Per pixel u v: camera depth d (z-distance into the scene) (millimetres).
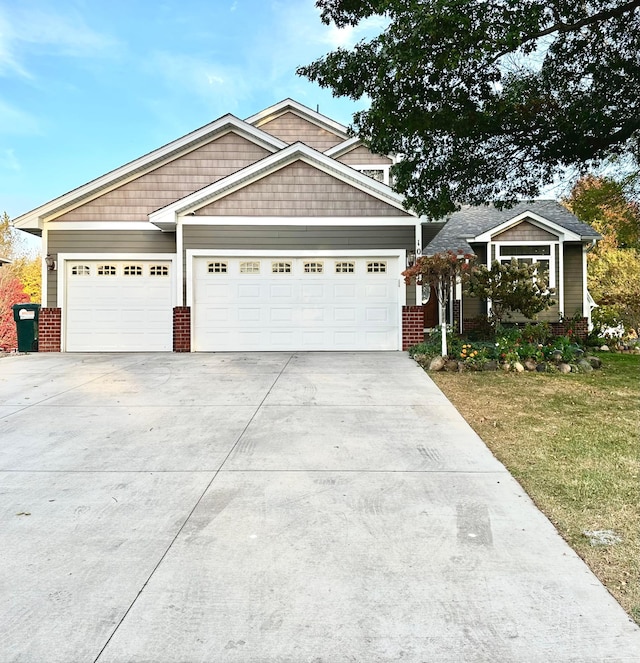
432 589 2387
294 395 6660
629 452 4383
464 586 2410
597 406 6152
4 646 2006
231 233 11328
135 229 12023
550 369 8641
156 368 8922
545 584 2424
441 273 9000
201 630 2102
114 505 3379
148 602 2295
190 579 2482
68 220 11992
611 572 2520
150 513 3250
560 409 5992
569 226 15391
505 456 4297
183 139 12352
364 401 6324
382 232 11406
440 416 5621
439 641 2031
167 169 12383
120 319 11945
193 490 3621
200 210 11320
